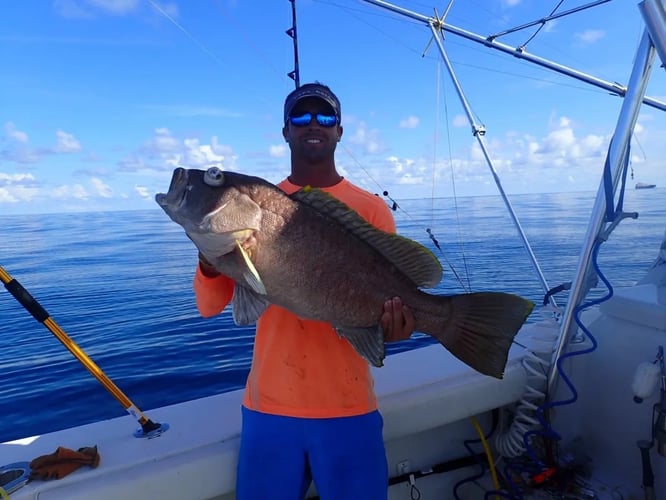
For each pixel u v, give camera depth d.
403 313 1.77
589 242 2.26
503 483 2.61
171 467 1.98
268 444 1.88
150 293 10.06
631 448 2.35
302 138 2.05
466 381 2.52
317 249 1.74
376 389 2.46
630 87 2.00
